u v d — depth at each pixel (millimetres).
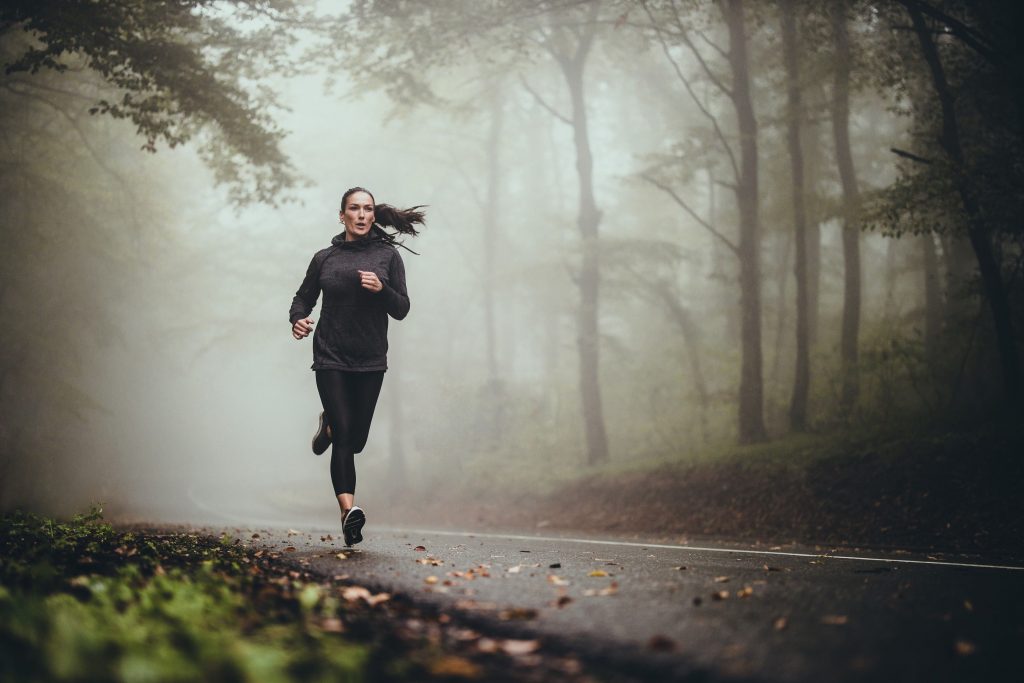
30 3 11883
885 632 2904
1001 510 9922
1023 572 5012
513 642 2891
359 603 3525
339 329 5434
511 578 4207
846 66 15352
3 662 2240
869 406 16328
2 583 3600
